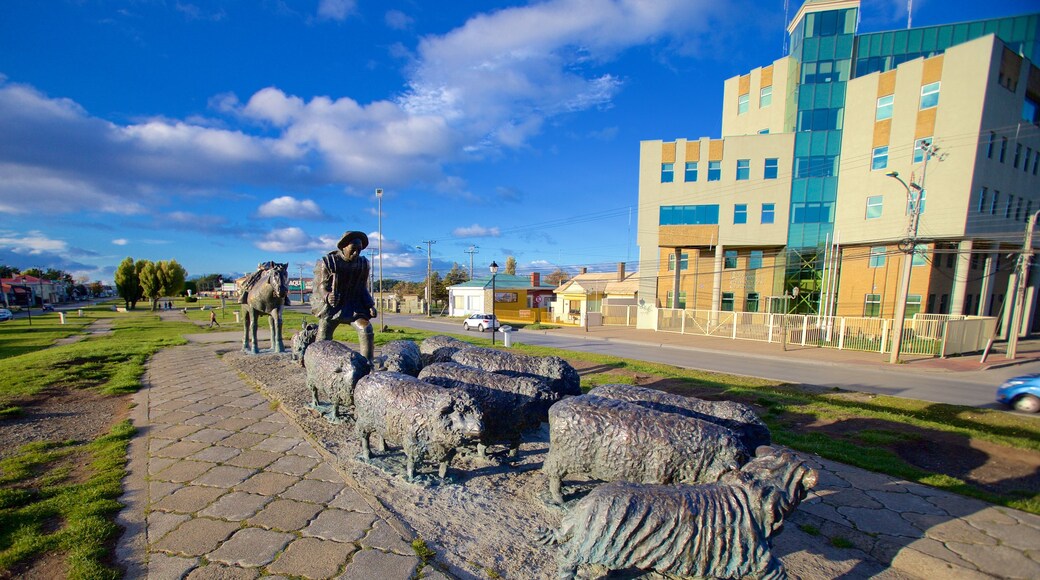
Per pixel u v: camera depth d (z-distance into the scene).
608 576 3.24
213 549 3.58
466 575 3.37
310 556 3.51
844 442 6.31
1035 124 25.66
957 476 5.33
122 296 55.41
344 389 6.23
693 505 2.97
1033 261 26.09
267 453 5.61
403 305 58.12
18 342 19.98
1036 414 9.40
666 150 31.00
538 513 4.39
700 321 26.45
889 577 3.52
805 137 28.69
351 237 8.13
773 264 30.75
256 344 12.73
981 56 22.02
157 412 7.32
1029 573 3.48
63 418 7.07
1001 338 25.66
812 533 4.07
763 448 3.59
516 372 6.80
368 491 4.64
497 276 47.94
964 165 22.58
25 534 3.69
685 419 4.06
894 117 25.19
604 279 44.66
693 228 30.45
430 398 4.79
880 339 19.36
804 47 28.55
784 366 15.94
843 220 27.67
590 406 4.27
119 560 3.42
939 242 24.00
